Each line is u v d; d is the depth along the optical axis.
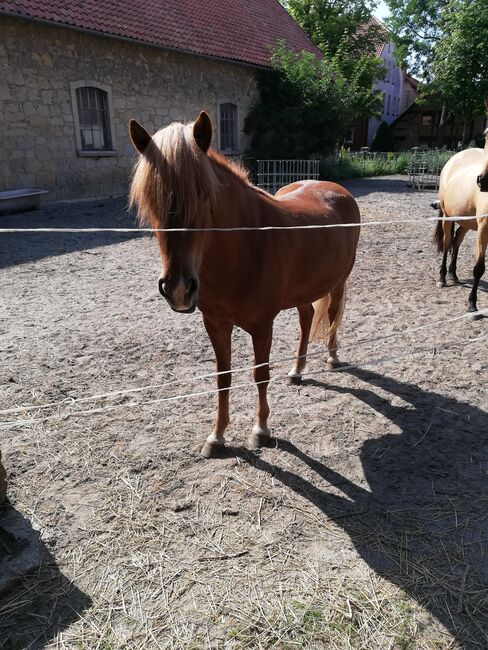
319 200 3.42
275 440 3.02
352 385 3.72
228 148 17.06
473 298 5.21
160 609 1.94
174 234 1.87
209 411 3.36
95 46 12.08
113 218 10.54
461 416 3.30
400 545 2.25
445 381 3.76
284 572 2.11
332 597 1.99
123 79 12.95
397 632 1.84
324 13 29.41
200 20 16.16
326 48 28.16
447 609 1.94
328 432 3.13
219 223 2.22
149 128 14.00
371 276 6.56
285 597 1.99
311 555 2.20
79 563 2.15
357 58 29.14
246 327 2.67
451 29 24.42
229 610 1.93
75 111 11.98
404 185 17.38
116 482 2.65
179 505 2.48
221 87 16.02
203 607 1.95
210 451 2.87
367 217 10.82
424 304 5.46
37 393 3.53
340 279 3.45
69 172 12.26
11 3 10.16
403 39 33.34
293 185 3.86
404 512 2.46
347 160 21.28
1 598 1.98
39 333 4.61
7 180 10.99
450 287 6.07
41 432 3.07
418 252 7.90
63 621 1.89
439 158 18.52
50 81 11.32
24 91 10.88
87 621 1.89
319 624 1.88
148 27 13.53
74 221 10.08
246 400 3.51
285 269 2.67
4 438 3.00
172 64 14.18
